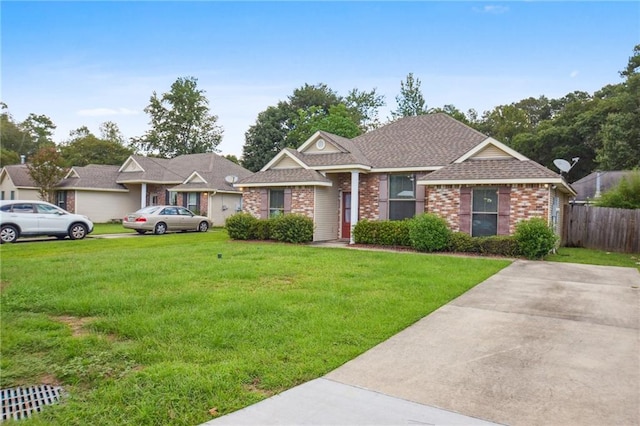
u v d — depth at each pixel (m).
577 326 5.91
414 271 9.82
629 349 5.02
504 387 3.96
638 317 6.39
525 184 14.08
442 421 3.33
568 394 3.83
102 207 31.56
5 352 4.74
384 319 5.99
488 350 4.94
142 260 11.25
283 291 7.61
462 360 4.63
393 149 18.78
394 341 5.22
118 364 4.37
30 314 6.25
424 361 4.59
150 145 54.31
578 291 8.20
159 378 3.93
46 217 17.22
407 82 39.38
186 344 4.92
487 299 7.44
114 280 8.45
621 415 3.45
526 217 14.06
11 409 3.51
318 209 17.91
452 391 3.88
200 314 6.00
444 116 20.47
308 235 16.97
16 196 32.62
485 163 15.35
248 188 19.72
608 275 10.16
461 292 7.90
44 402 3.62
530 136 43.44
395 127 20.95
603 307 6.98
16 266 10.14
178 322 5.70
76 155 48.19
